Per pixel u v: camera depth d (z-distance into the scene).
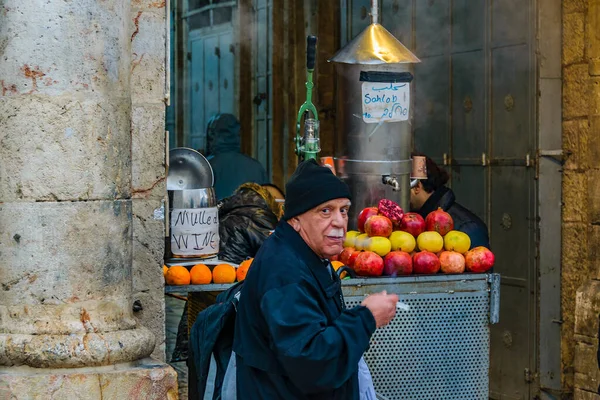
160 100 5.63
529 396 8.27
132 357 4.90
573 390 7.89
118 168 4.92
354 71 6.49
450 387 5.92
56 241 4.76
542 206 8.12
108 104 4.86
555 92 8.10
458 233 6.07
